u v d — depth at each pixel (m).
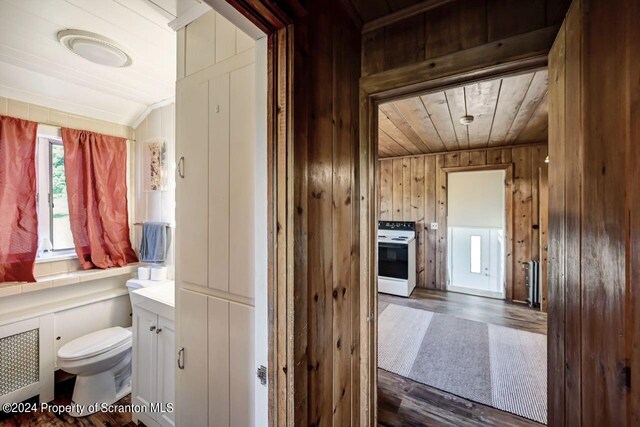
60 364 1.88
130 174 2.86
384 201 4.99
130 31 1.57
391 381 2.23
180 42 1.42
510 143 3.89
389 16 1.26
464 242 4.71
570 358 0.80
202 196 1.29
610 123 0.59
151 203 2.71
